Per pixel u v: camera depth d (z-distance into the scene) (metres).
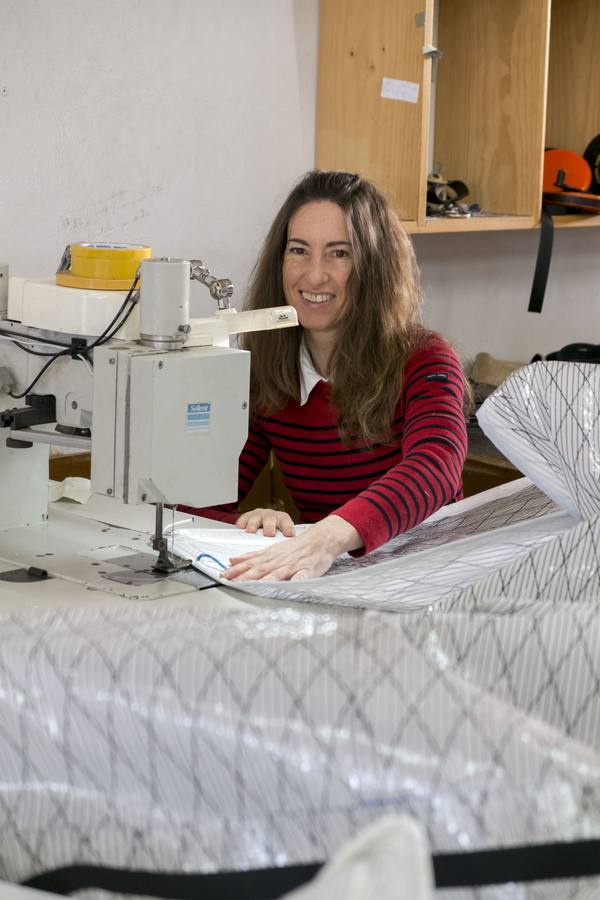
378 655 0.82
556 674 0.94
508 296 3.97
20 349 1.76
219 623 0.89
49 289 1.68
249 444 2.51
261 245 3.22
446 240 3.74
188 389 1.59
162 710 0.80
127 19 2.82
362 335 2.29
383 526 1.86
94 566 1.73
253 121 3.13
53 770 0.83
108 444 1.61
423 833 0.71
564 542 1.46
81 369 1.69
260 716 0.79
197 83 2.99
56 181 2.76
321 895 0.55
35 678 0.85
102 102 2.81
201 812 0.79
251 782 0.77
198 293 3.08
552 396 1.72
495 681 0.94
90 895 0.77
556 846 0.70
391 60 3.03
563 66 3.83
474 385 3.59
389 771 0.75
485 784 0.73
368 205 2.34
